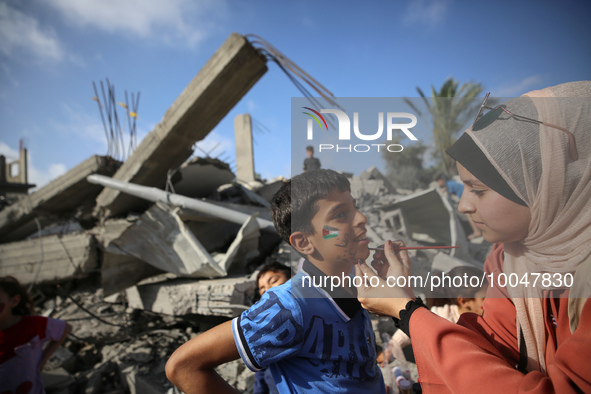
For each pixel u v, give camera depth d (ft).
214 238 19.06
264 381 7.06
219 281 13.96
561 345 2.28
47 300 17.67
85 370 13.19
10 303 6.98
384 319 10.84
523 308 2.59
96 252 17.48
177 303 13.87
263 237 20.35
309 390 2.91
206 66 17.08
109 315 15.62
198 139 19.62
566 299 2.42
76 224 21.02
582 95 2.26
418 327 2.60
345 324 3.00
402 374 6.80
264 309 2.85
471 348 2.44
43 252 17.48
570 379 2.18
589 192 2.17
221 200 23.03
